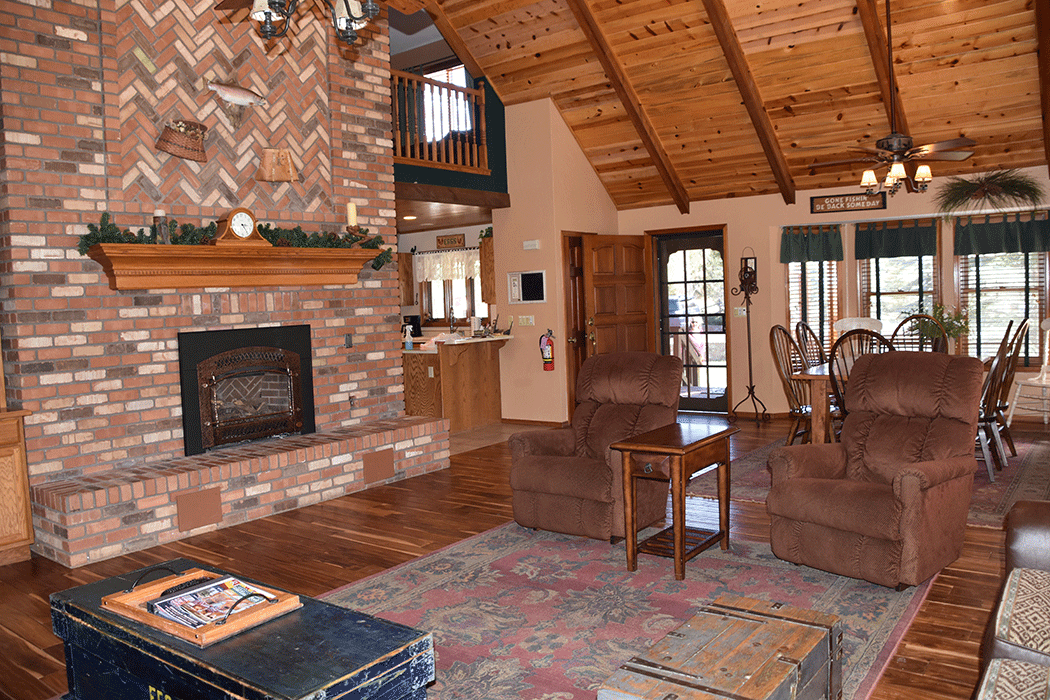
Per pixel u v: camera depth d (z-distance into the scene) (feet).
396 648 6.57
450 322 31.53
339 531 14.98
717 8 19.47
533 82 25.13
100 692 7.73
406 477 19.15
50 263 14.24
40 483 14.20
